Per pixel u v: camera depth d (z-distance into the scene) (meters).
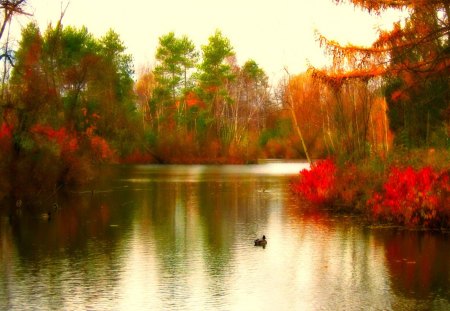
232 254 16.64
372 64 20.88
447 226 20.75
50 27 48.78
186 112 88.00
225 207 28.05
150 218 24.11
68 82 50.06
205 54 87.44
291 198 32.31
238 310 11.50
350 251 16.91
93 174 43.28
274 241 18.58
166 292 12.71
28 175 29.69
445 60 20.42
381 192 24.67
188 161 81.38
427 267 14.87
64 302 11.95
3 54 28.98
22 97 29.98
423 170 21.66
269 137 98.00
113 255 16.50
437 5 19.92
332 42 20.97
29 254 16.64
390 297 12.30
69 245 18.02
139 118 80.62
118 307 11.65
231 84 92.00
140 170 63.91
